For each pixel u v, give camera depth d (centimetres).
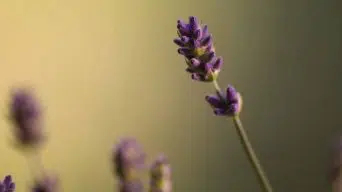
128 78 113
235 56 113
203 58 47
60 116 111
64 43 112
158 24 112
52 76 111
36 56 111
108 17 112
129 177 49
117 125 113
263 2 113
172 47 113
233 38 113
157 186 48
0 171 108
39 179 56
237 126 46
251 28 113
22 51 111
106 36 112
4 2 110
